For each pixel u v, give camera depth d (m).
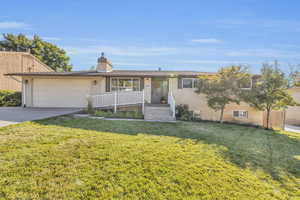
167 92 12.76
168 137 5.93
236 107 11.80
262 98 9.93
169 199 2.72
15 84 17.52
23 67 17.86
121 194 2.73
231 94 10.14
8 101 14.36
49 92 12.98
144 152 4.32
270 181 3.52
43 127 6.25
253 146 5.78
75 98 12.94
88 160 3.68
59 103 12.96
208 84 10.27
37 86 12.98
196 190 2.98
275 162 4.52
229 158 4.43
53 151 4.02
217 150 4.94
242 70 10.03
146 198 2.70
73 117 8.70
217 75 10.41
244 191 3.07
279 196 3.03
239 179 3.44
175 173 3.43
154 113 10.23
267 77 9.84
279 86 9.70
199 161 4.06
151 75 11.75
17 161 3.45
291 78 9.62
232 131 8.03
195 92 11.14
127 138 5.47
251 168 4.00
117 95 10.97
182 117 10.48
